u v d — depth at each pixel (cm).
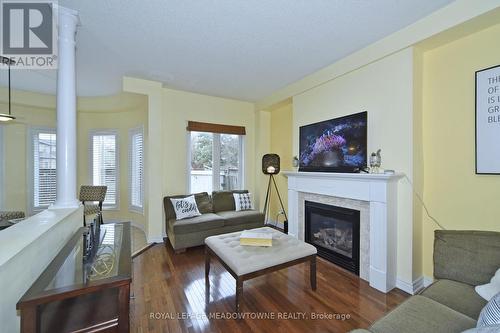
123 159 473
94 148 474
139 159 445
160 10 201
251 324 178
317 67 317
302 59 293
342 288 231
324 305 202
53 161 449
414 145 222
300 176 333
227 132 459
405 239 226
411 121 222
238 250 216
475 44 198
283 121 453
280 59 293
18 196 420
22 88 389
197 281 245
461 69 206
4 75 325
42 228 146
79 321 117
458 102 208
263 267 196
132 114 462
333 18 212
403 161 228
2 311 99
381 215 226
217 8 199
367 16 209
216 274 261
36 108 430
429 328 112
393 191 228
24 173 425
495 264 146
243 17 211
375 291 225
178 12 204
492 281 139
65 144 206
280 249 220
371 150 256
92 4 193
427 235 229
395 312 125
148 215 367
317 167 312
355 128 261
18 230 141
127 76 348
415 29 216
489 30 191
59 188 206
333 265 284
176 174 411
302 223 337
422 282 231
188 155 427
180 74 342
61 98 204
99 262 144
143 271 267
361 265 254
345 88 289
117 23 219
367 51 259
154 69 325
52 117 446
